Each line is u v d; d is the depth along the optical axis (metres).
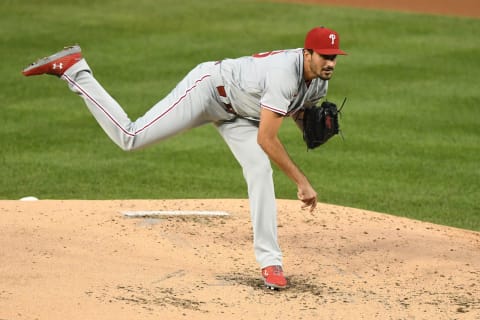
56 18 60.81
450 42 56.66
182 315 18.81
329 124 21.25
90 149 38.03
